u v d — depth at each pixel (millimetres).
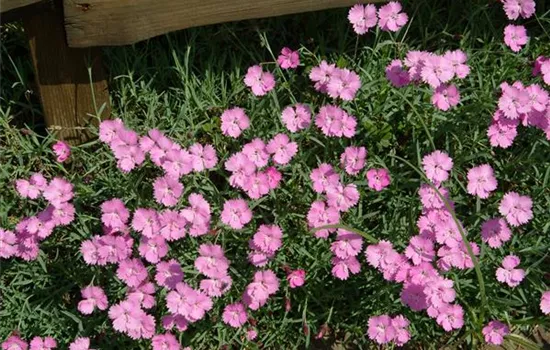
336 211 1012
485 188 1033
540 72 1090
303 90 1143
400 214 1078
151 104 1102
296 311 1070
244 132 1097
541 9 1179
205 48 1145
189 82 1108
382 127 1102
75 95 1067
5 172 1075
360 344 1062
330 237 1059
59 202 1018
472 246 1010
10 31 1136
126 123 1093
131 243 1003
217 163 1094
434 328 1068
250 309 1045
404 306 1058
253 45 1151
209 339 1058
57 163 1075
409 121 1105
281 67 1138
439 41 1164
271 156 1067
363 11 1084
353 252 992
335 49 1159
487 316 1055
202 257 982
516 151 1118
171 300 976
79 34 1008
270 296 1064
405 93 1085
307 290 1061
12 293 1071
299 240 1069
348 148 1036
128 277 991
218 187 1102
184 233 994
